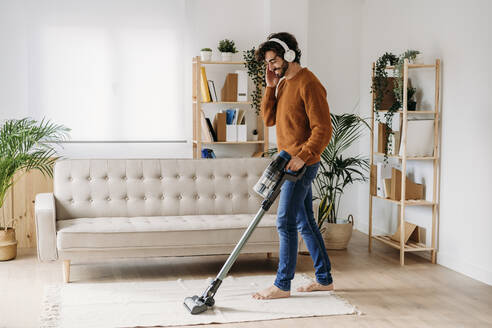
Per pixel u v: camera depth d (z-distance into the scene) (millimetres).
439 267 4336
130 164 4387
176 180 4422
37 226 3715
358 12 5645
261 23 5367
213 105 5316
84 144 5121
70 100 5070
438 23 4414
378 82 4621
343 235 4855
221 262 4438
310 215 3605
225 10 5285
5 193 4801
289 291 3488
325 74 5621
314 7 5543
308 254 4629
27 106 4980
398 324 3096
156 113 5254
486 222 3949
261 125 5312
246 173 4543
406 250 4406
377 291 3686
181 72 5266
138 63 5188
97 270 4145
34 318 3115
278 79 3516
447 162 4355
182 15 5230
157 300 3422
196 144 5164
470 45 4070
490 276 3883
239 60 5332
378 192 4758
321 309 3285
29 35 4953
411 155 4434
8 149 4402
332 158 4918
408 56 4473
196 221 4035
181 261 4457
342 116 4840
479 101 3996
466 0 4094
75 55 5059
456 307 3391
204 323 3055
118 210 4297
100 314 3164
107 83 5137
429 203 4434
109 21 5109
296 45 3348
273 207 4500
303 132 3354
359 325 3072
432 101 4512
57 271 4105
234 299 3449
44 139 5008
